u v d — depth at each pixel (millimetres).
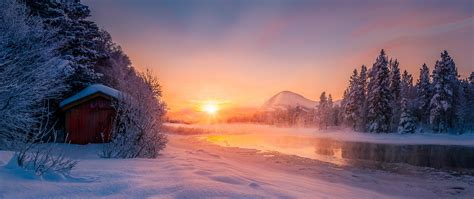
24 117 8383
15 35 9047
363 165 17516
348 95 70375
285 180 8750
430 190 11477
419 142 40750
